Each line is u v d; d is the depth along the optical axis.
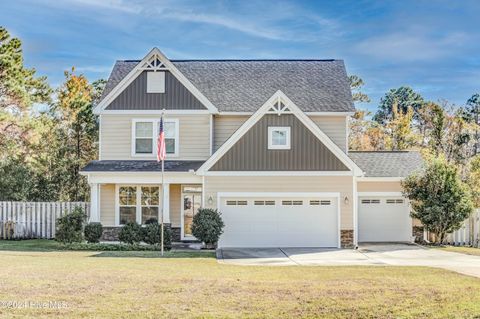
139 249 23.45
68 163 37.03
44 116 41.06
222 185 24.78
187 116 27.56
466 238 26.77
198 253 22.25
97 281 13.24
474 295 12.09
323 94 29.22
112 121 27.67
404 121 50.19
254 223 24.80
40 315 9.73
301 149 24.81
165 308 10.52
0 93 35.91
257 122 24.92
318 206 24.80
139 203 27.45
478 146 49.00
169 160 27.41
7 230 29.20
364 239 27.55
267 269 17.28
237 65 31.53
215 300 11.34
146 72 27.70
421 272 16.39
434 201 26.08
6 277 13.52
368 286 13.32
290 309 10.67
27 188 34.84
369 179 27.42
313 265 18.88
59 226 24.56
